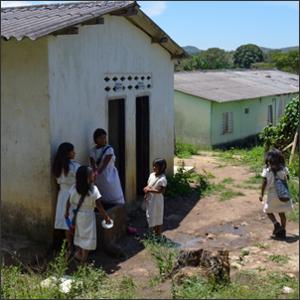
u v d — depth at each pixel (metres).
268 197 7.59
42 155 7.44
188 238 7.82
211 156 16.61
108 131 9.34
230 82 22.77
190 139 19.77
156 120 10.23
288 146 12.61
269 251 7.03
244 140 21.25
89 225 6.62
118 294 5.35
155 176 7.67
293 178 10.57
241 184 11.36
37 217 7.62
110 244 7.11
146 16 9.00
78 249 6.73
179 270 5.75
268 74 27.34
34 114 7.41
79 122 7.95
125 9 8.49
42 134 7.39
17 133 7.59
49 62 7.23
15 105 7.52
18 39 6.69
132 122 9.38
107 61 8.57
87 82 8.09
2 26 7.38
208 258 5.68
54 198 7.51
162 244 7.28
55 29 6.93
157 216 7.64
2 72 7.52
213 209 9.37
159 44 10.04
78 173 6.58
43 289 5.55
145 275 6.29
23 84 7.41
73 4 9.06
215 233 8.03
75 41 7.74
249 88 22.11
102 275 5.99
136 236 7.90
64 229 7.15
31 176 7.58
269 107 22.84
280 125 13.48
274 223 7.64
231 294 5.11
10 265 6.61
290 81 26.38
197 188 10.79
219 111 19.70
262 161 13.98
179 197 10.05
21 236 7.77
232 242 7.56
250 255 6.88
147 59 9.79
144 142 10.00
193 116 19.64
